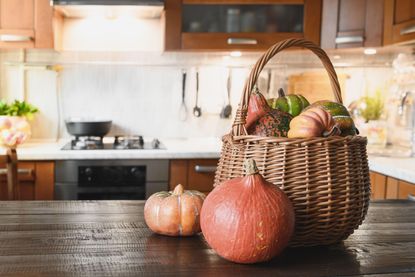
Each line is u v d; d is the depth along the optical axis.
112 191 2.62
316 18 2.85
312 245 0.96
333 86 1.12
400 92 2.96
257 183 0.84
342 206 0.94
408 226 1.15
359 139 0.97
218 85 3.20
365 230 1.11
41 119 3.08
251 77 0.95
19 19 2.69
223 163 1.02
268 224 0.81
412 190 2.03
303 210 0.92
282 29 2.86
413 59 2.84
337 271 0.84
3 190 2.47
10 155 2.00
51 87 3.07
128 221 1.14
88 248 0.93
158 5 2.69
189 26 2.82
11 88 3.04
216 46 2.82
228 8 2.83
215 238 0.84
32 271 0.80
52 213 1.21
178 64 3.17
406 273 0.84
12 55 3.02
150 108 3.18
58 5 2.63
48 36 2.72
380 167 2.29
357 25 2.73
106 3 2.65
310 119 0.94
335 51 3.12
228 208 0.83
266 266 0.85
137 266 0.83
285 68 3.21
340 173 0.94
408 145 2.93
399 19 2.49
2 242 0.95
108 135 3.16
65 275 0.78
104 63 3.12
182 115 3.21
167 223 0.99
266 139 0.93
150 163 2.64
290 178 0.92
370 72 3.21
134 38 3.12
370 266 0.87
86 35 3.09
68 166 2.57
